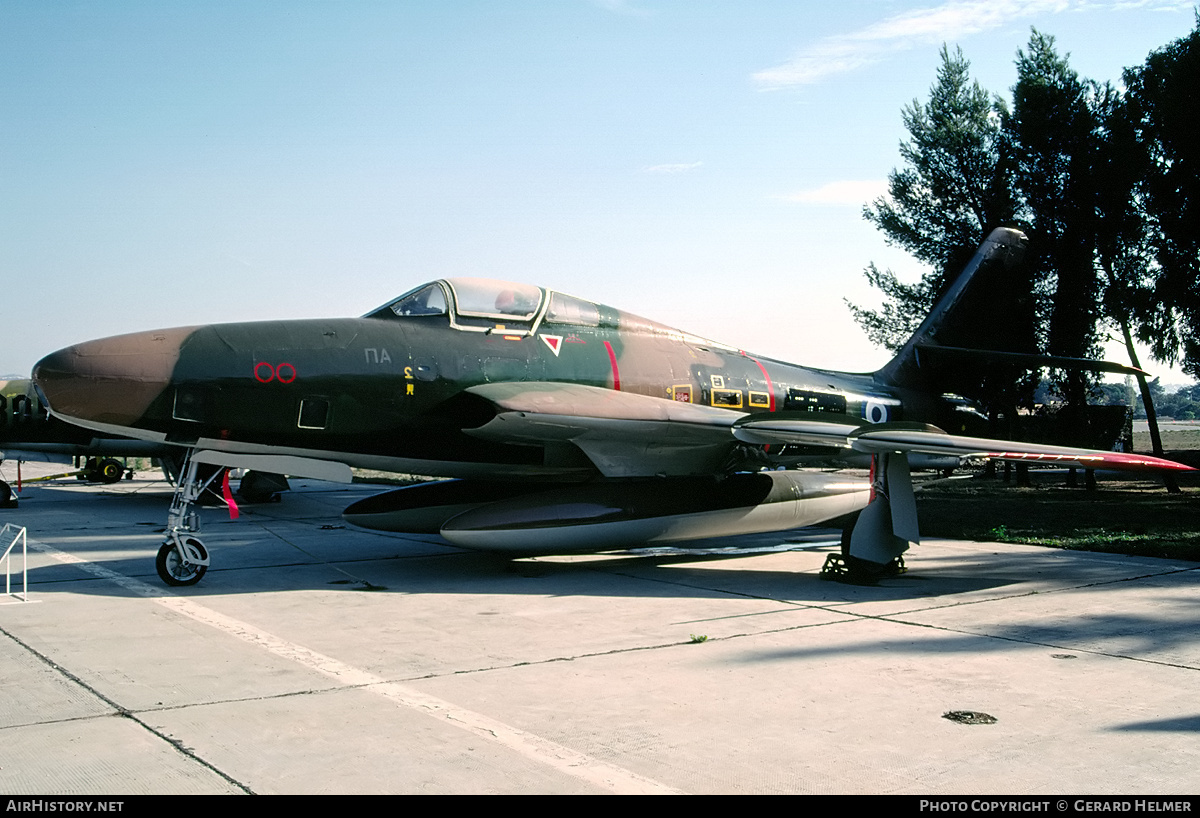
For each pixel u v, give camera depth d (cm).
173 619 754
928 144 2658
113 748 439
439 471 1042
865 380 1383
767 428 923
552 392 989
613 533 997
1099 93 2420
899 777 406
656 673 588
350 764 420
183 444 895
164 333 888
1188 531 1402
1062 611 800
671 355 1170
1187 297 2195
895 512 961
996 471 3428
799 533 1462
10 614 771
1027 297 2373
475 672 589
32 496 2320
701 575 1016
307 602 836
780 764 423
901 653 645
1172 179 2148
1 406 1858
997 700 529
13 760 423
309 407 916
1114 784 398
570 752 438
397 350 970
